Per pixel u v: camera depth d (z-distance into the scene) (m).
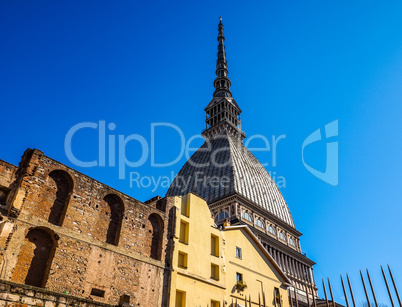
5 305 19.33
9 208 24.58
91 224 29.20
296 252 98.31
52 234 26.45
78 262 27.02
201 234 38.94
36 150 27.39
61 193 28.47
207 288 36.25
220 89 147.00
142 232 33.09
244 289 40.62
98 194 30.80
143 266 31.48
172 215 36.91
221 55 160.62
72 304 22.39
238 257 42.66
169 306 31.56
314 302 13.20
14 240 24.02
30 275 24.64
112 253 29.58
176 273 33.66
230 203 93.81
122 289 29.00
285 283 47.34
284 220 110.94
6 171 25.73
